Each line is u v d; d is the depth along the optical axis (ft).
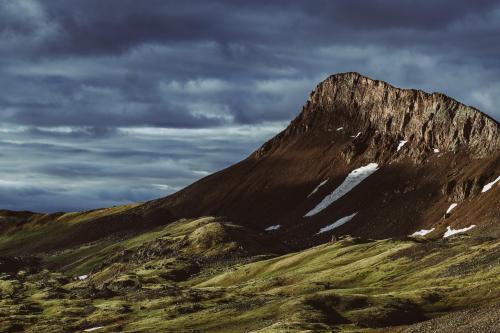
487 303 476.54
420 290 535.19
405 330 409.28
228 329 520.01
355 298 526.16
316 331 440.86
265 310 547.90
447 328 377.09
